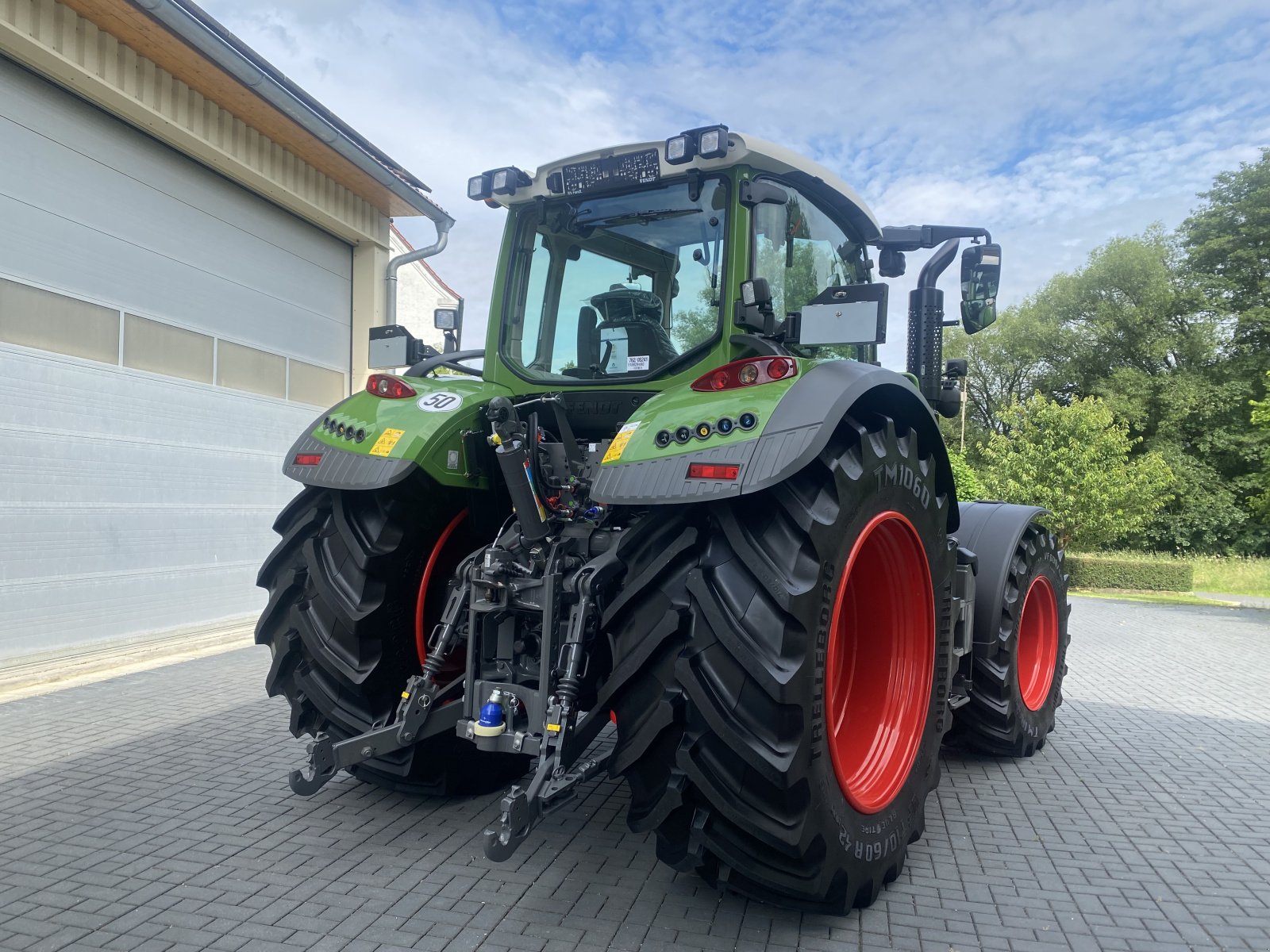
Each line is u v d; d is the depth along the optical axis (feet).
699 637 7.55
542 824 10.55
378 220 28.94
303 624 9.99
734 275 9.59
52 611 18.29
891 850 8.82
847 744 9.53
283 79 22.03
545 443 10.16
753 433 7.68
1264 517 82.38
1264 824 11.25
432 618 10.43
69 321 18.90
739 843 7.60
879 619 10.12
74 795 11.12
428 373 12.82
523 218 11.37
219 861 9.23
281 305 25.59
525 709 8.84
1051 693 15.17
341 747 8.83
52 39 17.38
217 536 22.86
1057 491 61.67
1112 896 9.04
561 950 7.57
